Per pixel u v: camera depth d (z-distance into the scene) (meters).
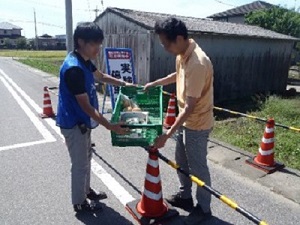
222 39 9.73
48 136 5.65
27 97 9.66
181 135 3.09
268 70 12.22
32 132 5.89
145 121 2.95
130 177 4.00
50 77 15.62
